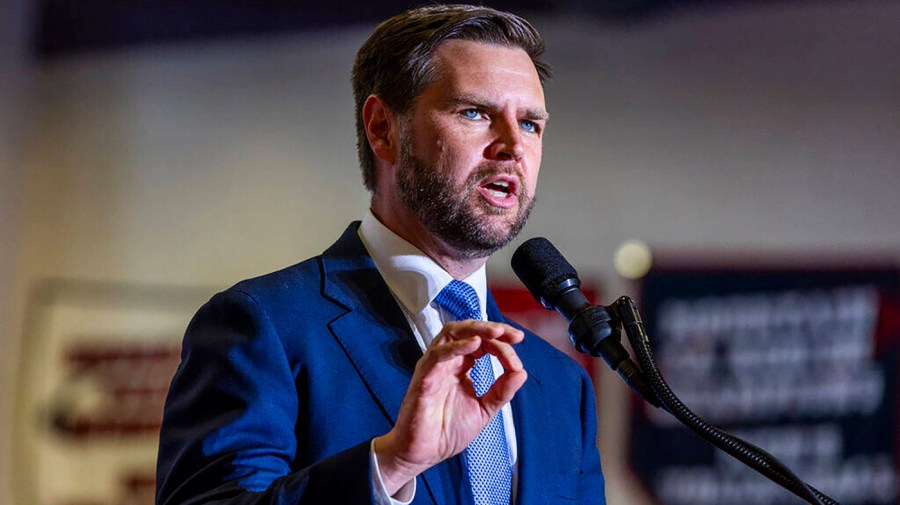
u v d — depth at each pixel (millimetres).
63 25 12281
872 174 10953
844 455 10336
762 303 10703
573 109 11391
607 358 3744
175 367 11633
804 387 10500
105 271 11922
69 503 11383
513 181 3977
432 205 3967
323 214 11711
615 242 11094
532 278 3984
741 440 3439
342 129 11820
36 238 12094
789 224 10945
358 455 3158
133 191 12070
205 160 11984
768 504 10320
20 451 11516
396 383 3807
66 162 12250
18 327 11867
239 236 11758
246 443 3469
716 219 11039
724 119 11219
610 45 11461
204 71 12125
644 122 11305
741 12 11328
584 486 4344
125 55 12297
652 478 10414
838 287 10688
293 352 3740
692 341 10719
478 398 3279
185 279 11828
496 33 4176
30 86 12492
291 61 11961
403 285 4113
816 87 11164
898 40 11117
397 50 4168
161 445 3674
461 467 3771
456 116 3990
